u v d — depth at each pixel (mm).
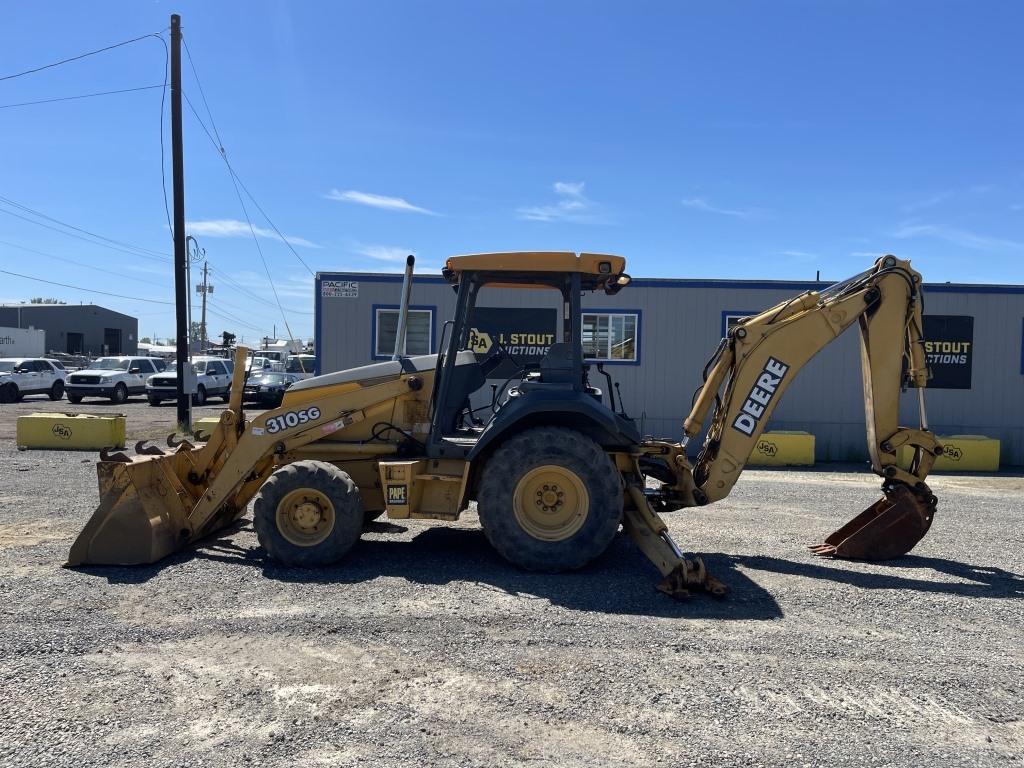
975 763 3145
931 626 4828
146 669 3955
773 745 3260
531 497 5848
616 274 6160
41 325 65688
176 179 17469
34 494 9281
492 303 13977
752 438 6336
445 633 4516
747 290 14992
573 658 4176
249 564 5965
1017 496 10797
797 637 4574
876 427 6516
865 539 6543
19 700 3586
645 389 15125
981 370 14945
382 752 3145
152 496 6094
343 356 15047
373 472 6480
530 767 3047
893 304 6379
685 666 4098
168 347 85250
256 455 6309
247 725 3359
